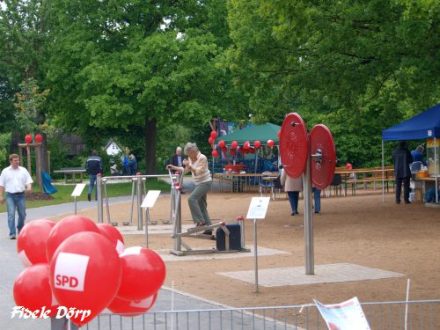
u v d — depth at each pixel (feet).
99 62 123.85
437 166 79.10
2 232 63.36
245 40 69.87
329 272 38.70
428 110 79.56
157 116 124.67
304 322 27.07
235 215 73.36
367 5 60.75
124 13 126.82
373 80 71.56
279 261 43.19
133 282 16.49
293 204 72.59
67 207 90.02
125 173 163.63
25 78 144.15
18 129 176.45
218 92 125.08
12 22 144.36
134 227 64.90
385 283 35.32
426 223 61.67
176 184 47.83
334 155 37.40
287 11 49.60
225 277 37.81
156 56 120.67
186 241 54.13
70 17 130.52
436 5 43.27
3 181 58.75
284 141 40.06
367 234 55.16
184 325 27.02
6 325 28.25
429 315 27.94
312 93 74.90
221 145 120.88
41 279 16.51
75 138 218.38
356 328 15.69
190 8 129.18
